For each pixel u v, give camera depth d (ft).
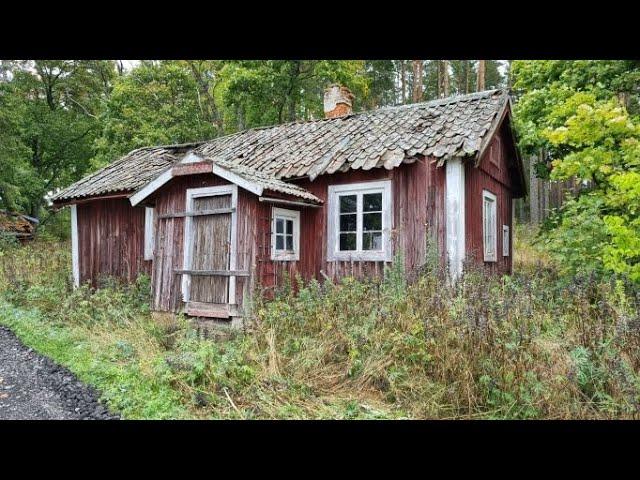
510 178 40.29
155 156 43.06
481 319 16.25
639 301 18.06
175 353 21.21
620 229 20.02
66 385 17.74
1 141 68.18
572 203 27.76
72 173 99.60
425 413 15.19
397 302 19.57
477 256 28.78
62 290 34.01
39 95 95.66
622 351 15.67
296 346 19.16
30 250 52.31
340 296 21.66
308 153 31.19
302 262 29.40
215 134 81.92
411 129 29.55
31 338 24.09
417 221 26.66
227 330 25.13
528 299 18.57
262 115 74.64
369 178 28.22
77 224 41.16
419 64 74.95
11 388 17.84
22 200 78.89
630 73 32.83
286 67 66.85
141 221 37.19
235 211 26.09
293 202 26.91
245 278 25.39
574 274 24.09
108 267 38.78
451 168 25.77
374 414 15.28
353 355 17.51
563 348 16.11
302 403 16.05
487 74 94.12
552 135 25.30
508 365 15.25
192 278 27.66
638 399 14.05
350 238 29.04
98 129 92.58
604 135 24.99
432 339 16.56
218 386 16.75
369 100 94.12
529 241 57.62
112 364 19.71
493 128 28.17
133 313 28.94
